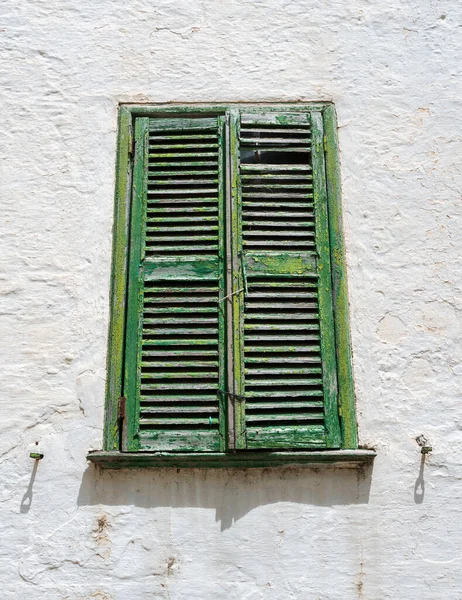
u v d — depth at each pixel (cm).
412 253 312
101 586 260
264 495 273
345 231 315
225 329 296
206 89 339
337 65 346
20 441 281
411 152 330
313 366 292
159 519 269
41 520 269
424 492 275
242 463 275
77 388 288
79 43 347
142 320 297
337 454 272
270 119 331
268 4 357
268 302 301
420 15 359
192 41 348
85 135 330
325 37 351
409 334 299
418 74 346
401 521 270
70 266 307
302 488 274
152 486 274
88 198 319
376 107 338
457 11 361
